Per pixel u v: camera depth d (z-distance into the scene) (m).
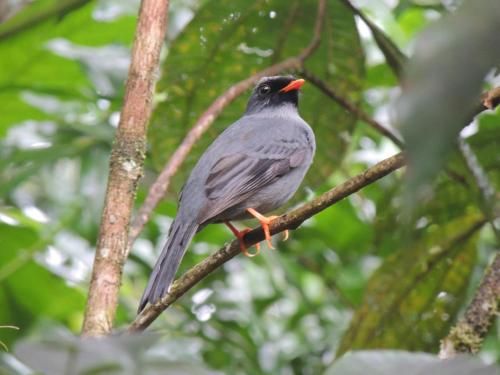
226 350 12.75
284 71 11.38
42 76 13.96
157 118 11.95
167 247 9.32
